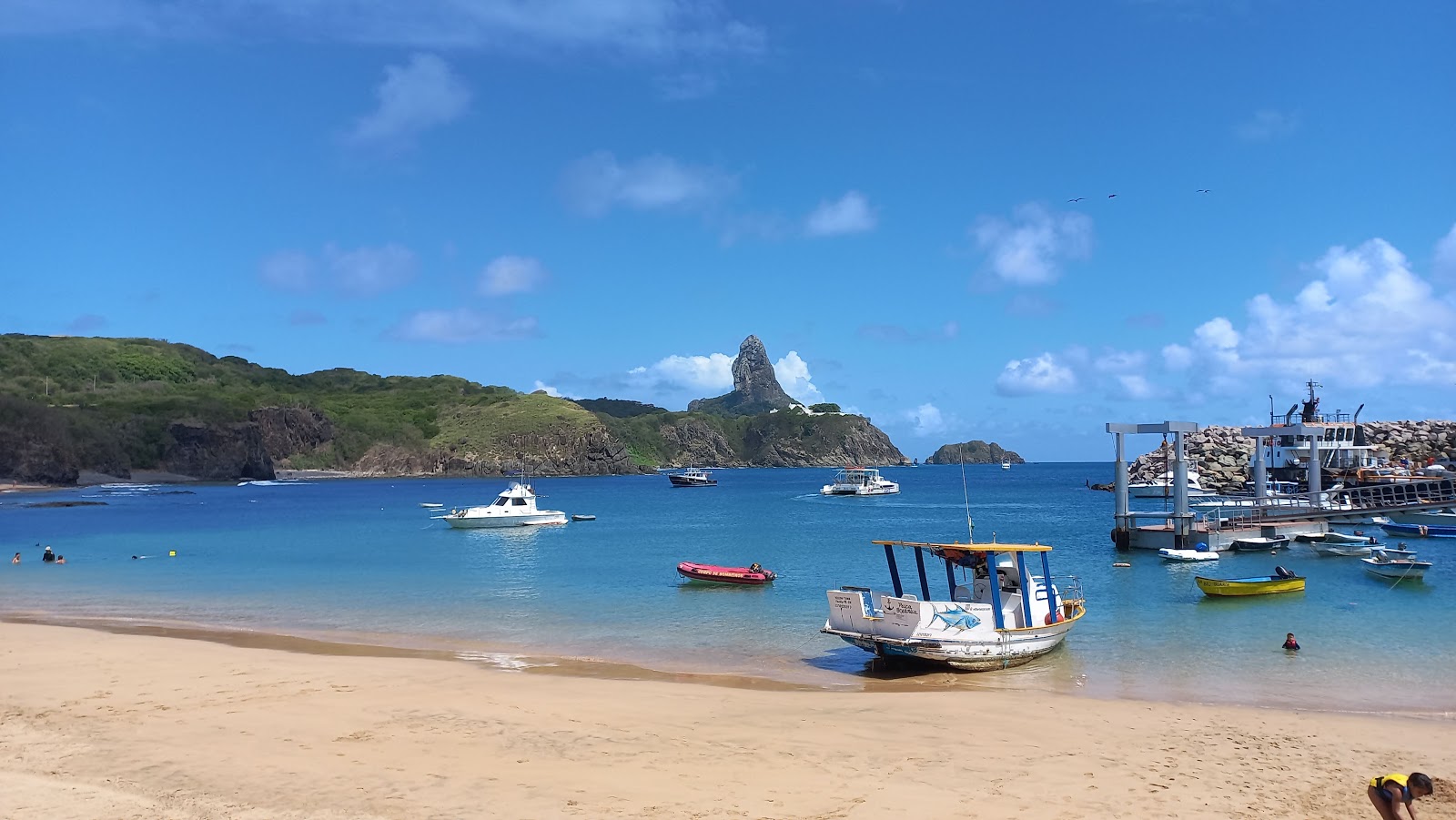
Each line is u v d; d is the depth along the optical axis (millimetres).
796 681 22625
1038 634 24062
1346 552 50531
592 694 20047
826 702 19469
